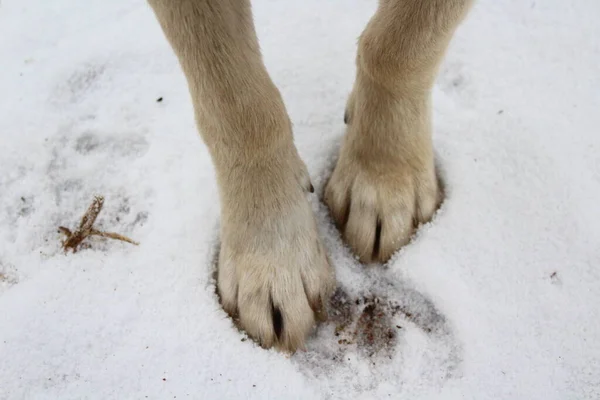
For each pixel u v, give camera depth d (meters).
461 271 0.59
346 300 0.59
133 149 0.65
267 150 0.53
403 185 0.58
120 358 0.57
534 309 0.58
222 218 0.56
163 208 0.62
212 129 0.53
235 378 0.56
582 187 0.62
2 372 0.57
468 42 0.69
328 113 0.66
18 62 0.69
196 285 0.59
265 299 0.56
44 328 0.58
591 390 0.56
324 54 0.69
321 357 0.57
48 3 0.72
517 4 0.72
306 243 0.56
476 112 0.66
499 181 0.62
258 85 0.52
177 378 0.57
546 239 0.60
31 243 0.61
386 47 0.53
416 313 0.59
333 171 0.62
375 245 0.59
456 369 0.57
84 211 0.62
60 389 0.57
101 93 0.67
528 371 0.57
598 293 0.59
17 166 0.64
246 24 0.51
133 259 0.60
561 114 0.65
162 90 0.67
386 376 0.57
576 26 0.70
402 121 0.56
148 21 0.71
